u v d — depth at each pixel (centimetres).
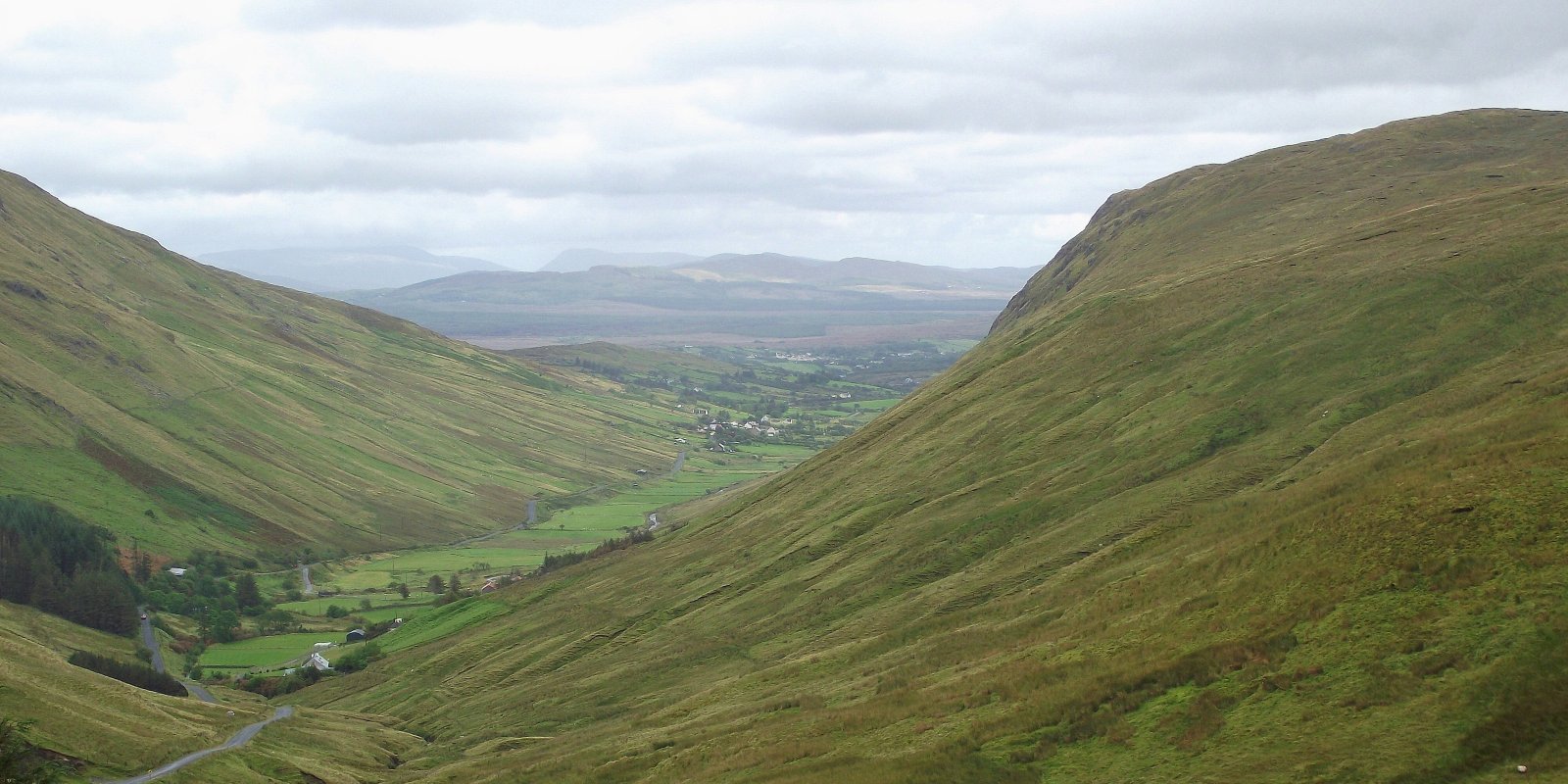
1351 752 4853
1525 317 12144
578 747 11031
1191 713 5784
